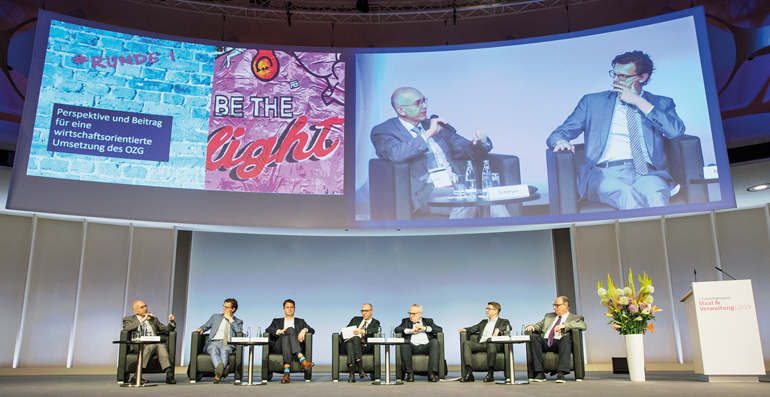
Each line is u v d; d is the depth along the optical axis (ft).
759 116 28.35
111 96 27.76
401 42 33.37
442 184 28.63
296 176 28.66
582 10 31.81
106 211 26.48
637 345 19.06
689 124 26.91
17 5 28.60
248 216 27.99
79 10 30.30
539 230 33.24
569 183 27.86
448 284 33.30
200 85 29.09
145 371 19.85
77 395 14.83
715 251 28.60
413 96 29.91
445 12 32.04
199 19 32.27
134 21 31.53
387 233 30.60
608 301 19.71
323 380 21.24
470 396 14.28
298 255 33.60
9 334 27.50
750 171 29.25
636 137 27.50
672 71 27.76
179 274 31.48
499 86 29.60
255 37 32.96
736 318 17.74
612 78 28.55
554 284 32.35
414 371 20.57
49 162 26.11
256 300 32.68
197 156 28.19
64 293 28.60
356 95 29.99
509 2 30.55
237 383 19.11
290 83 29.86
